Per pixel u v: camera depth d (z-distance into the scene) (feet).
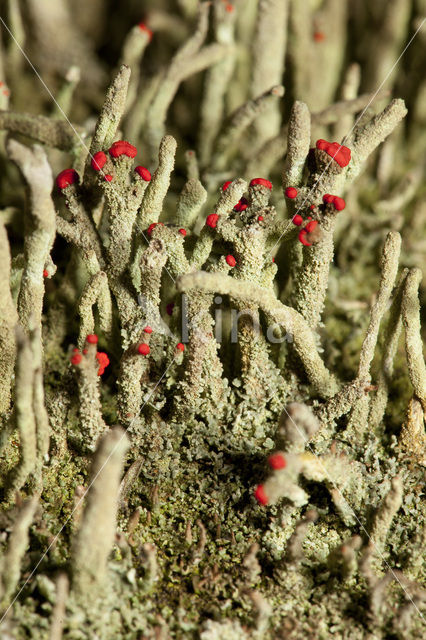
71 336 0.53
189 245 0.50
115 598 0.46
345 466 0.47
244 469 0.49
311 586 0.47
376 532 0.47
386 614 0.46
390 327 0.49
